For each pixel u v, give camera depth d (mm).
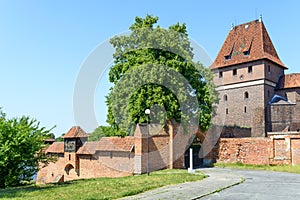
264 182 16344
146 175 18938
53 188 13547
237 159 30078
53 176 33531
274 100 54469
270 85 55844
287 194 12391
